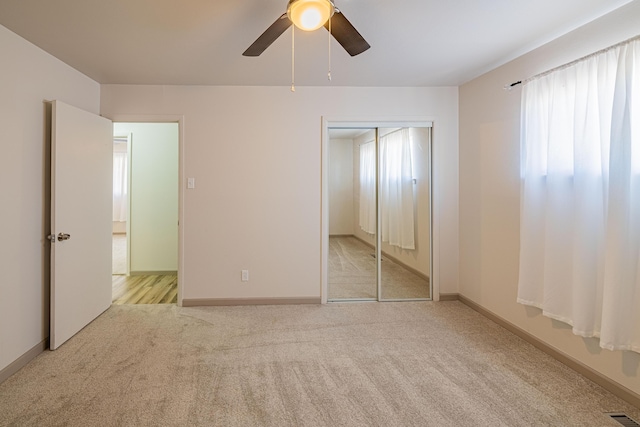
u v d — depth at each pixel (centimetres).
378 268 399
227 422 189
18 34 248
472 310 367
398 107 388
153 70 327
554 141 248
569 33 247
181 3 208
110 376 235
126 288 453
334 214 399
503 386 224
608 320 203
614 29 217
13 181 245
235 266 382
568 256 244
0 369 230
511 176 309
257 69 327
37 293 271
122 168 957
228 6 212
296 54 290
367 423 189
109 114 366
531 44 270
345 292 402
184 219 377
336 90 384
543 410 200
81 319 312
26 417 192
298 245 387
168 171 527
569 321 242
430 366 249
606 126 212
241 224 381
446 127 392
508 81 309
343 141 397
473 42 267
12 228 244
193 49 277
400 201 401
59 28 240
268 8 214
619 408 202
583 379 233
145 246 526
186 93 373
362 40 199
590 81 221
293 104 382
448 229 396
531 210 272
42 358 260
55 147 273
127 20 229
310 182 386
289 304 386
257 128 380
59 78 298
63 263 284
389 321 336
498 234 327
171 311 363
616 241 199
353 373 240
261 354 267
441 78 359
